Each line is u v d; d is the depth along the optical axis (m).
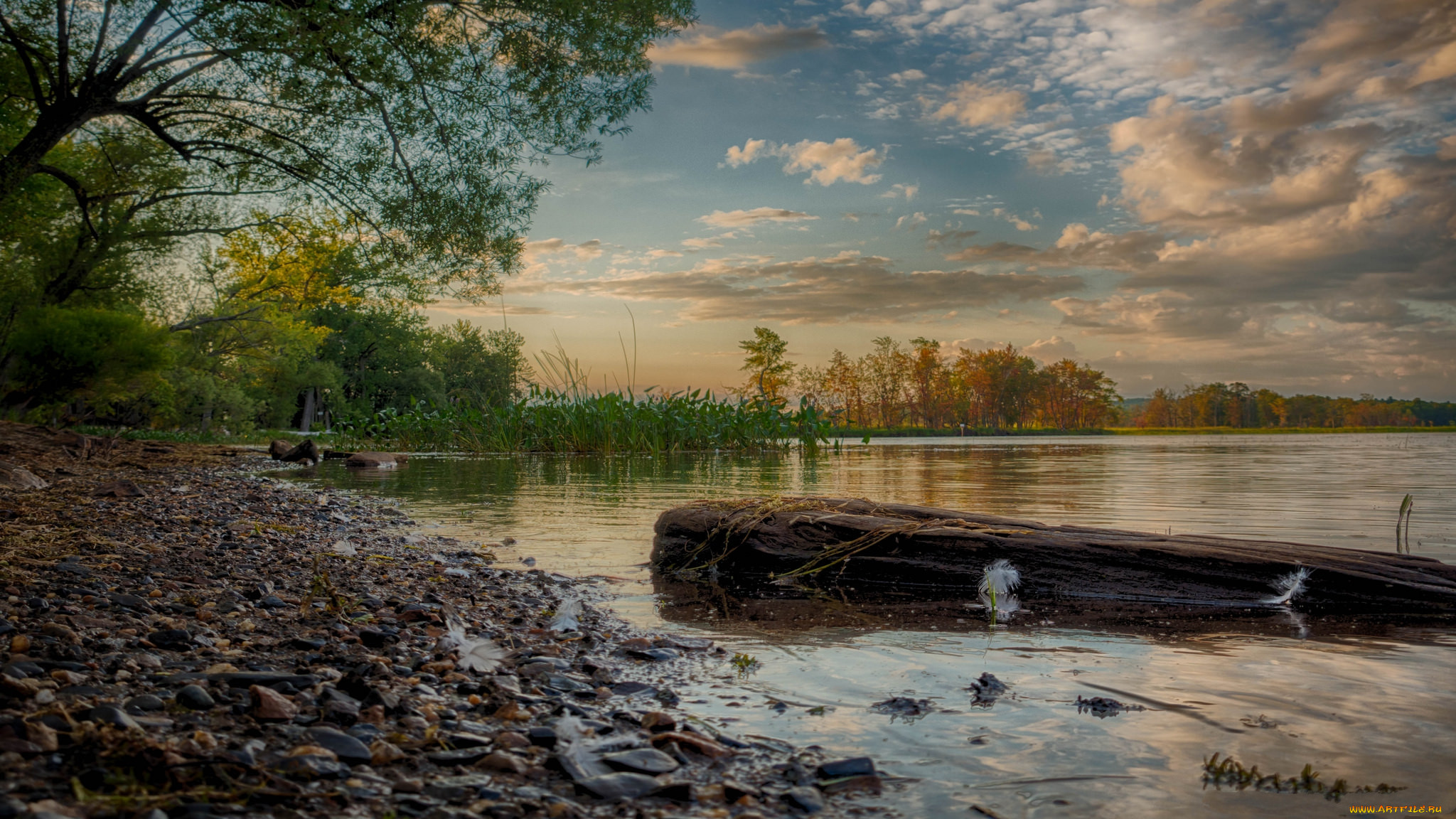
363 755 1.71
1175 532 5.34
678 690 2.36
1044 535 4.33
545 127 12.05
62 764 1.53
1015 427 98.38
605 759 1.73
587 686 2.38
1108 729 1.98
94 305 17.95
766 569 4.57
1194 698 2.22
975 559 4.23
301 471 13.13
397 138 11.55
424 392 50.72
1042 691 2.31
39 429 12.44
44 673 2.11
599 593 4.01
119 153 16.14
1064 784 1.64
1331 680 2.40
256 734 1.80
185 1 10.36
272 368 33.72
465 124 11.84
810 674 2.53
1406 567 3.73
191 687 1.99
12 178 10.85
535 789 1.60
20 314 15.89
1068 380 104.44
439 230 11.93
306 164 12.57
